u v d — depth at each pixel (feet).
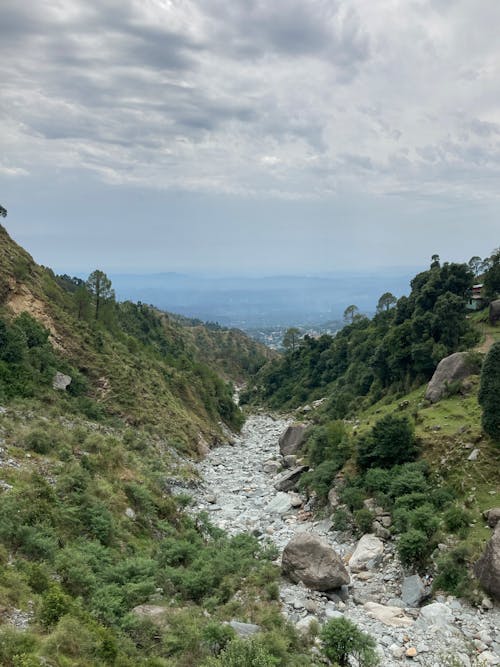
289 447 240.12
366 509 129.08
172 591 89.71
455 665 71.41
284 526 147.95
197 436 245.24
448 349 225.56
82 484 105.91
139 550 100.83
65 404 172.35
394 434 145.59
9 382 162.61
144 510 118.73
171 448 207.00
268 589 92.68
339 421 192.13
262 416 416.46
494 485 118.42
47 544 78.89
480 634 81.35
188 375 327.47
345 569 103.55
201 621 76.02
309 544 102.78
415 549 103.81
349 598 99.30
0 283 210.38
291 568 102.01
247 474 214.90
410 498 122.11
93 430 162.81
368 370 301.43
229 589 91.97
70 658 53.62
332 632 74.18
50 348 200.34
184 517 132.98
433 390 183.62
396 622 87.20
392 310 402.93
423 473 134.41
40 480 99.35
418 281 299.99
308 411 365.81
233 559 105.19
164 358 338.75
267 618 80.69
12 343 175.11
